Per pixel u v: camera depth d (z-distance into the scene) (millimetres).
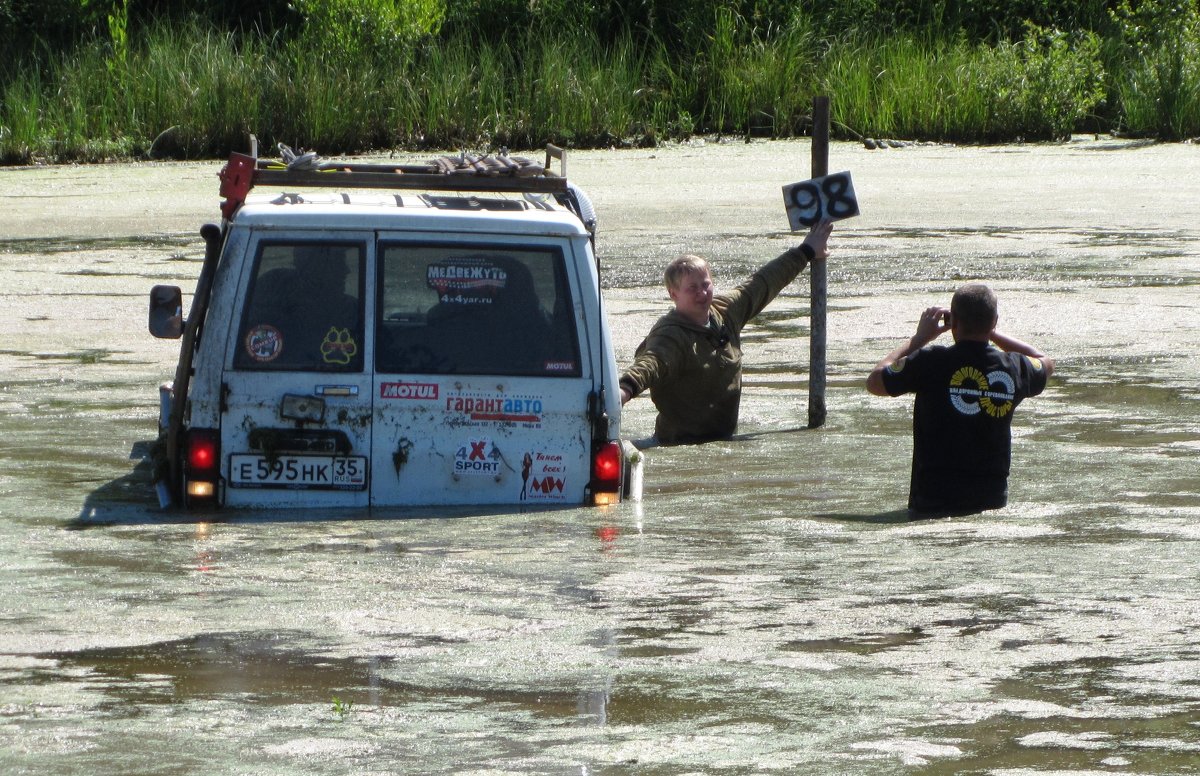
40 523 26234
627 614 20906
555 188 29234
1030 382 28078
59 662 18781
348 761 15711
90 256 67812
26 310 53906
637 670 18578
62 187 96125
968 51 137375
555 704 17438
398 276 27500
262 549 24422
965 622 20469
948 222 78250
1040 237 72250
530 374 27672
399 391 27406
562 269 27797
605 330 27938
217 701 17453
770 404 39062
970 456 27391
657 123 127000
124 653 19156
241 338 27234
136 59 122562
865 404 38938
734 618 20688
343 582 22469
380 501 27484
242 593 21828
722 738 16391
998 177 99125
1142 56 130250
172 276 62000
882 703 17469
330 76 122062
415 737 16375
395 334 27516
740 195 90688
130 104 118750
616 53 135250
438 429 27516
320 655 19125
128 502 27906
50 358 44969
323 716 17016
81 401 38531
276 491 27328
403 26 129125
